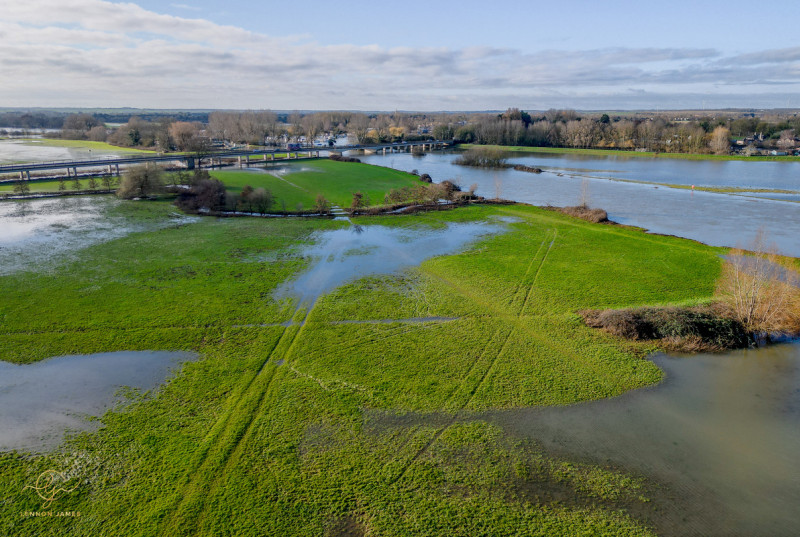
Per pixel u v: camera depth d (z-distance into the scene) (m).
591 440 31.03
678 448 30.34
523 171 173.00
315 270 62.09
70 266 61.50
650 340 43.59
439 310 50.12
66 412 33.28
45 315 47.66
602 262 65.31
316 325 46.69
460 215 94.12
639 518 25.22
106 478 27.34
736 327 44.06
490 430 31.88
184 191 105.06
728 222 91.31
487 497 26.50
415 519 25.02
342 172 149.50
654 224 89.88
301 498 26.19
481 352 41.62
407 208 99.56
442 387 36.50
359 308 50.56
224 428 31.62
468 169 180.00
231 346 42.53
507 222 88.62
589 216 90.69
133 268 61.44
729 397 35.69
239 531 24.12
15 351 41.03
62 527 24.12
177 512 25.11
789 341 43.41
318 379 37.50
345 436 31.14
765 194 121.81
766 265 55.91
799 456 29.81
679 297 53.09
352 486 27.09
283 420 32.59
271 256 67.56
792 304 47.06
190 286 55.94
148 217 88.38
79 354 40.81
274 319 47.97
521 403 34.69
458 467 28.64
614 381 37.44
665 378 37.97
